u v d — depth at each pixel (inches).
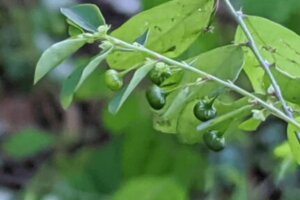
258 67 17.7
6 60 43.6
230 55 16.8
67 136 38.7
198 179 29.7
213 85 16.7
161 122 17.4
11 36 43.0
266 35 17.4
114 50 16.0
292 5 25.7
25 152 35.4
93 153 32.5
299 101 17.4
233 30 32.5
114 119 29.2
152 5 20.7
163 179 26.6
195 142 17.5
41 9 42.2
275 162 35.3
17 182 39.4
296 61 17.5
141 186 26.4
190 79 16.6
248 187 32.2
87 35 15.8
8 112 44.2
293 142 17.8
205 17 17.1
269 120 37.2
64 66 41.3
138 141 29.2
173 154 29.3
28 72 43.7
